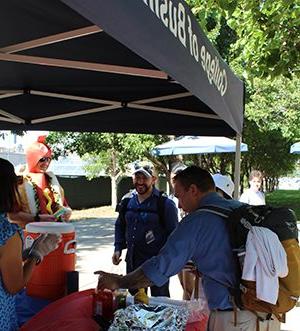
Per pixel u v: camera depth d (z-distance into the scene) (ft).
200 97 7.13
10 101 13.51
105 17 3.96
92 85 11.57
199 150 37.40
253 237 8.04
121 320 7.04
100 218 63.57
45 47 7.56
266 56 20.59
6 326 7.11
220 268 8.27
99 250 36.32
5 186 7.03
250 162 81.30
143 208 15.57
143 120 15.14
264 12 20.21
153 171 16.16
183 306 8.33
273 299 7.89
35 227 8.68
